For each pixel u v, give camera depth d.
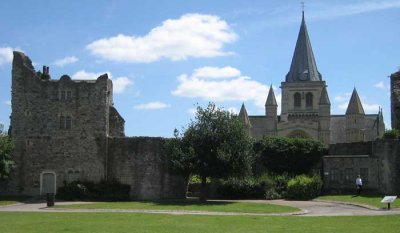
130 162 60.88
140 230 27.73
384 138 54.28
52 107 61.34
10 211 42.38
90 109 61.53
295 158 64.12
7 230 28.08
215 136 53.22
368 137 126.75
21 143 60.81
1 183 60.31
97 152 61.03
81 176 60.78
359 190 53.69
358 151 59.84
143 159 60.78
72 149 61.06
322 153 64.00
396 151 53.56
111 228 28.75
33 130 61.03
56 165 60.88
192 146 53.56
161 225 30.11
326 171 59.69
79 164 60.91
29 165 60.72
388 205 40.09
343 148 62.09
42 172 60.69
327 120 125.19
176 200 55.62
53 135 61.12
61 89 61.56
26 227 29.52
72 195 58.25
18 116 61.00
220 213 39.34
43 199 58.38
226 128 53.56
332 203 48.88
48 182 60.62
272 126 128.38
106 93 61.88
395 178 53.25
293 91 138.88
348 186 57.69
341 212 39.44
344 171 58.22
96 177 60.72
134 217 35.53
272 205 46.41
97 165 60.88
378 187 54.91
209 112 54.53
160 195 60.25
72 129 61.28
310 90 137.88
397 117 60.34
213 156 52.91
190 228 28.58
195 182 65.81
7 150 57.38
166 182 60.34
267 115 129.00
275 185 58.62
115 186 59.56
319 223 30.56
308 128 122.75
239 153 52.88
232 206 45.44
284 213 39.16
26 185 60.47
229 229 27.98
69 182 60.44
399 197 49.53
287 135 123.38
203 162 52.91
